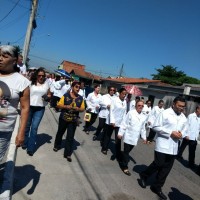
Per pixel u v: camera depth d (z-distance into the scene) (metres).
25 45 18.64
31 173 5.71
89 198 5.12
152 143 12.17
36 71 6.75
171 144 5.63
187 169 8.84
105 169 6.87
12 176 5.10
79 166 6.73
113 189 5.73
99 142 9.78
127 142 6.75
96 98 10.88
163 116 5.64
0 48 3.46
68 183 5.59
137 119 6.68
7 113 3.52
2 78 3.52
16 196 4.62
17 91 3.55
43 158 6.76
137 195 5.67
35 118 6.72
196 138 9.09
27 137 7.11
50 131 9.91
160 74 55.06
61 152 7.52
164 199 5.77
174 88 24.48
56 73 18.81
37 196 4.79
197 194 6.64
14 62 3.54
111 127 8.05
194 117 9.05
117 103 7.71
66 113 6.98
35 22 19.22
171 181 7.20
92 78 49.59
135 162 8.23
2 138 3.61
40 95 6.72
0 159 3.78
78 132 10.98
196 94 20.78
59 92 15.54
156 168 5.93
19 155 6.59
